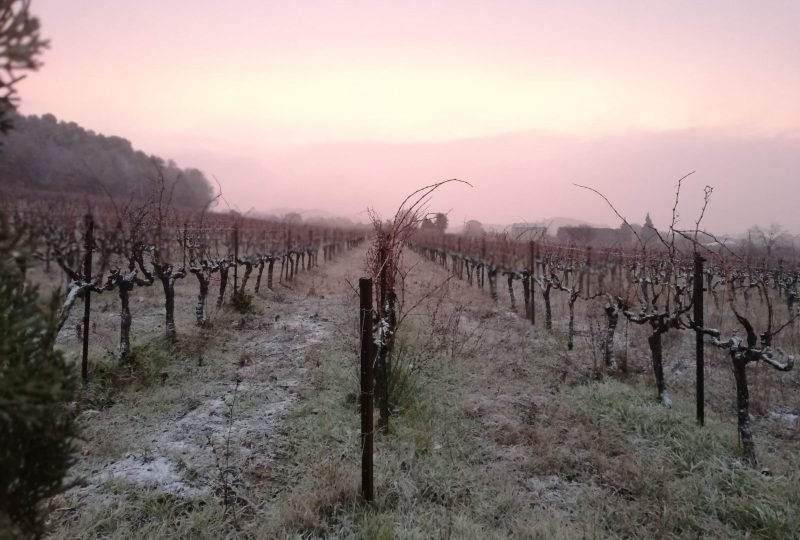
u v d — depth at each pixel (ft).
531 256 41.29
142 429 18.72
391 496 14.46
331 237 140.26
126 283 25.20
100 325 32.94
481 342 31.65
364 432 13.92
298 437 18.07
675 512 13.69
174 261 50.34
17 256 6.26
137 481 14.87
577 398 22.76
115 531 12.50
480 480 15.47
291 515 13.09
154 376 24.26
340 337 32.09
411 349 28.12
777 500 14.02
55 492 7.10
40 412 6.16
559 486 15.52
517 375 26.09
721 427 19.60
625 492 15.15
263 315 40.11
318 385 23.36
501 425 19.40
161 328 32.48
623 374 27.32
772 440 19.06
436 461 16.35
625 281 43.37
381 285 19.58
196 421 19.42
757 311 45.60
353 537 12.44
